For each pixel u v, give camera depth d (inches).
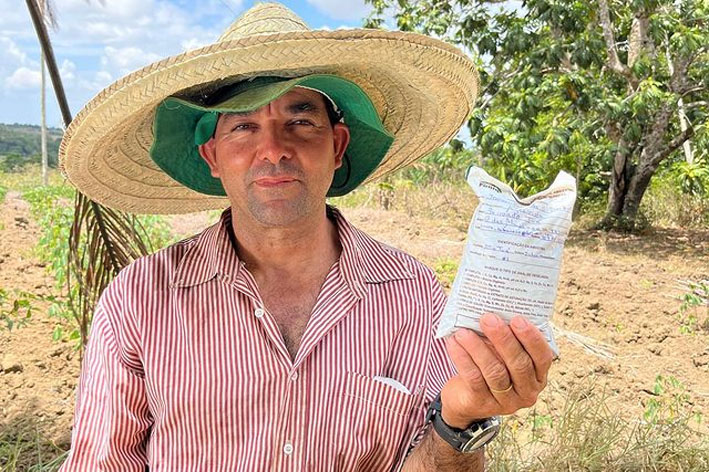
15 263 322.0
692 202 521.3
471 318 58.0
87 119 75.5
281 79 73.7
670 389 205.8
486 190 58.6
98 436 75.3
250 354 73.8
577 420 151.4
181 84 68.3
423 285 80.8
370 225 471.8
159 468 74.7
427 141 94.7
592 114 437.1
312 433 73.9
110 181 91.7
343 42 66.6
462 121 88.4
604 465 146.9
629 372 217.0
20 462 152.9
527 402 59.9
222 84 75.4
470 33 436.8
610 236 459.2
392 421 74.9
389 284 79.4
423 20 465.4
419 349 78.4
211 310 74.8
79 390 78.7
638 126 407.2
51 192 549.0
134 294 76.0
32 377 199.2
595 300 285.9
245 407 73.5
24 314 245.1
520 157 400.8
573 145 403.5
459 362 59.2
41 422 171.6
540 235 57.2
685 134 448.8
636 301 287.4
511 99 423.2
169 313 75.2
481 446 68.2
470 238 58.9
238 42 64.9
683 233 479.2
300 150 73.5
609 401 195.8
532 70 401.4
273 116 72.9
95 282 138.6
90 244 135.3
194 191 96.3
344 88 75.6
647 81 393.7
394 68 77.0
